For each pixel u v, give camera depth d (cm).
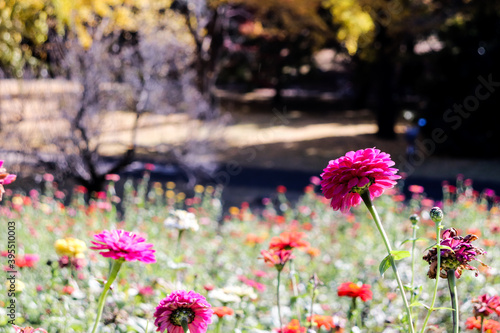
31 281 338
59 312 269
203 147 1002
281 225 697
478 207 684
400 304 355
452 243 159
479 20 1509
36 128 864
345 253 554
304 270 468
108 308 263
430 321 328
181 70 1012
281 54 2436
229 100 2709
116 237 153
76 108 870
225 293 257
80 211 632
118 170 935
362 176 154
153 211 652
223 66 2238
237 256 558
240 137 1798
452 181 1262
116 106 915
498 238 572
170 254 402
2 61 792
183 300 160
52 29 889
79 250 281
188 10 1297
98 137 902
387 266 156
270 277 457
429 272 164
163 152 986
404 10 1485
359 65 2300
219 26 1532
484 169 1378
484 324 218
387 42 1662
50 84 874
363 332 302
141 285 327
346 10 1443
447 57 1523
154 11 1091
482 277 384
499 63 1491
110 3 991
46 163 866
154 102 943
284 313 284
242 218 710
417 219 188
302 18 1736
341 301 407
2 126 845
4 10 759
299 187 1220
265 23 2150
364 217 645
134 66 934
